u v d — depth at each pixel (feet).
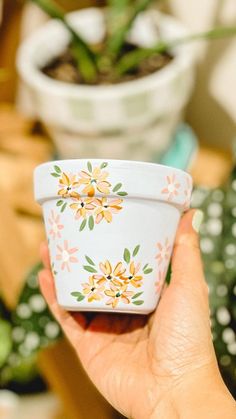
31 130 2.09
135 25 1.87
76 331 1.28
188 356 1.14
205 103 2.00
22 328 1.59
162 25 1.85
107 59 1.77
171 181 1.04
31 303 1.57
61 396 1.68
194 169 1.87
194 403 1.09
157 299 1.13
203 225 1.57
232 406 1.06
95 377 1.23
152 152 1.82
